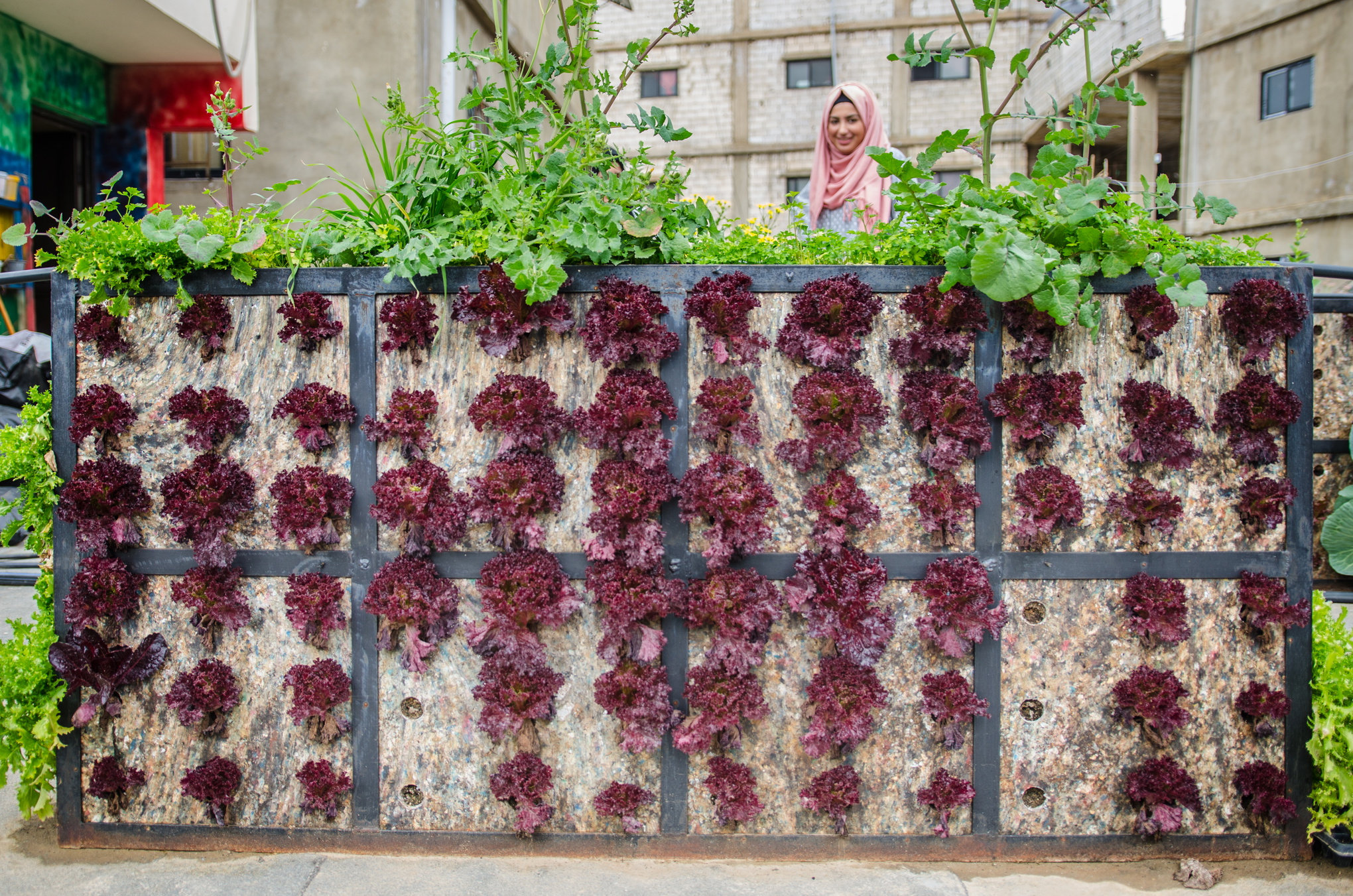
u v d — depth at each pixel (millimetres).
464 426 1945
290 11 6172
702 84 17828
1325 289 4527
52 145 5918
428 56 6227
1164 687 1871
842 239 2084
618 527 1838
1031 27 16641
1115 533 1924
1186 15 11688
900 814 1934
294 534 1892
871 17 17125
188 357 1967
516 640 1862
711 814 1933
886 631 1842
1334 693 1893
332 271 1942
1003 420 1911
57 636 1981
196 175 6523
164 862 1923
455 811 1953
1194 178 11836
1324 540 2305
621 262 1969
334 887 1818
